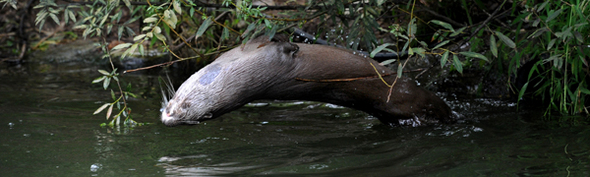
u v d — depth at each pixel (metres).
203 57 4.48
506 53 5.81
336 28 5.92
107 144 4.27
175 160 3.82
